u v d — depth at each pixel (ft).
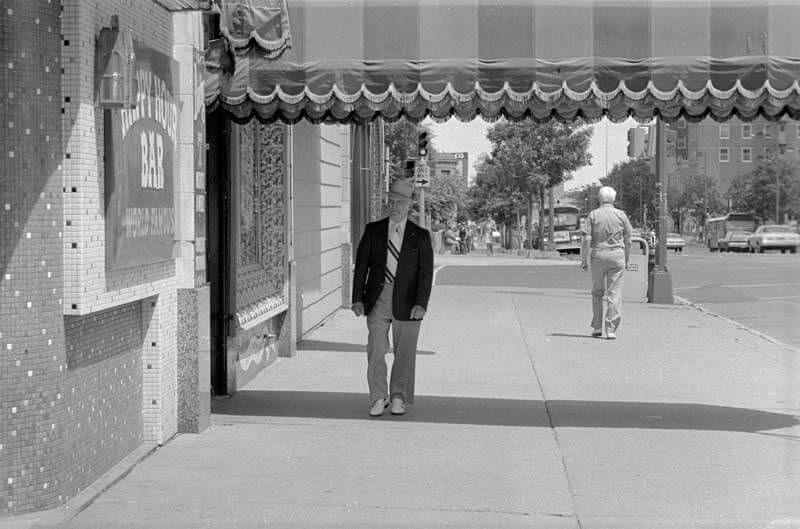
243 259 34.09
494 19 27.32
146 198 22.58
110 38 19.67
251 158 35.04
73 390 19.99
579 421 29.09
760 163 219.82
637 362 40.63
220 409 30.22
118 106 19.57
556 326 52.60
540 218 196.85
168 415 25.64
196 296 26.22
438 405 31.32
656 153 67.26
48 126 18.72
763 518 20.04
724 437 27.14
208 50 27.71
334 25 27.68
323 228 53.06
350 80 27.71
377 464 23.95
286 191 40.22
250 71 27.84
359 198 76.95
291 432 27.14
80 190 18.99
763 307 66.90
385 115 29.78
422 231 29.45
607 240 47.34
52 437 19.07
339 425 28.19
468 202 280.51
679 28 26.86
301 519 19.72
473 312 59.16
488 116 28.02
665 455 25.08
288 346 40.91
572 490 21.94
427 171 81.25
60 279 19.02
